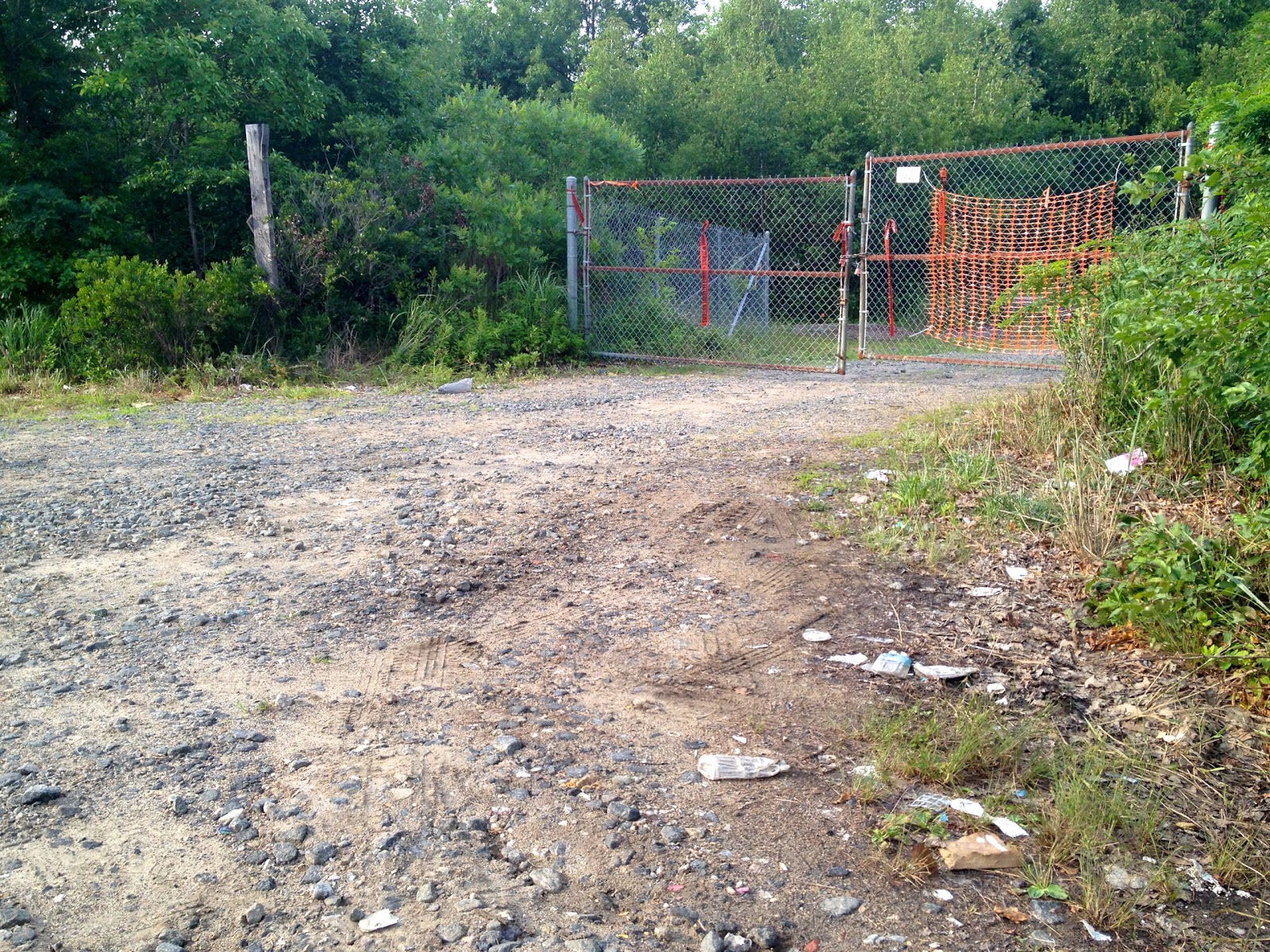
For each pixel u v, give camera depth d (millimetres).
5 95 13375
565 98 33719
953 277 12758
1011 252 11219
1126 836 2959
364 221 12914
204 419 9484
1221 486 5453
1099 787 3174
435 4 25719
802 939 2521
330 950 2443
